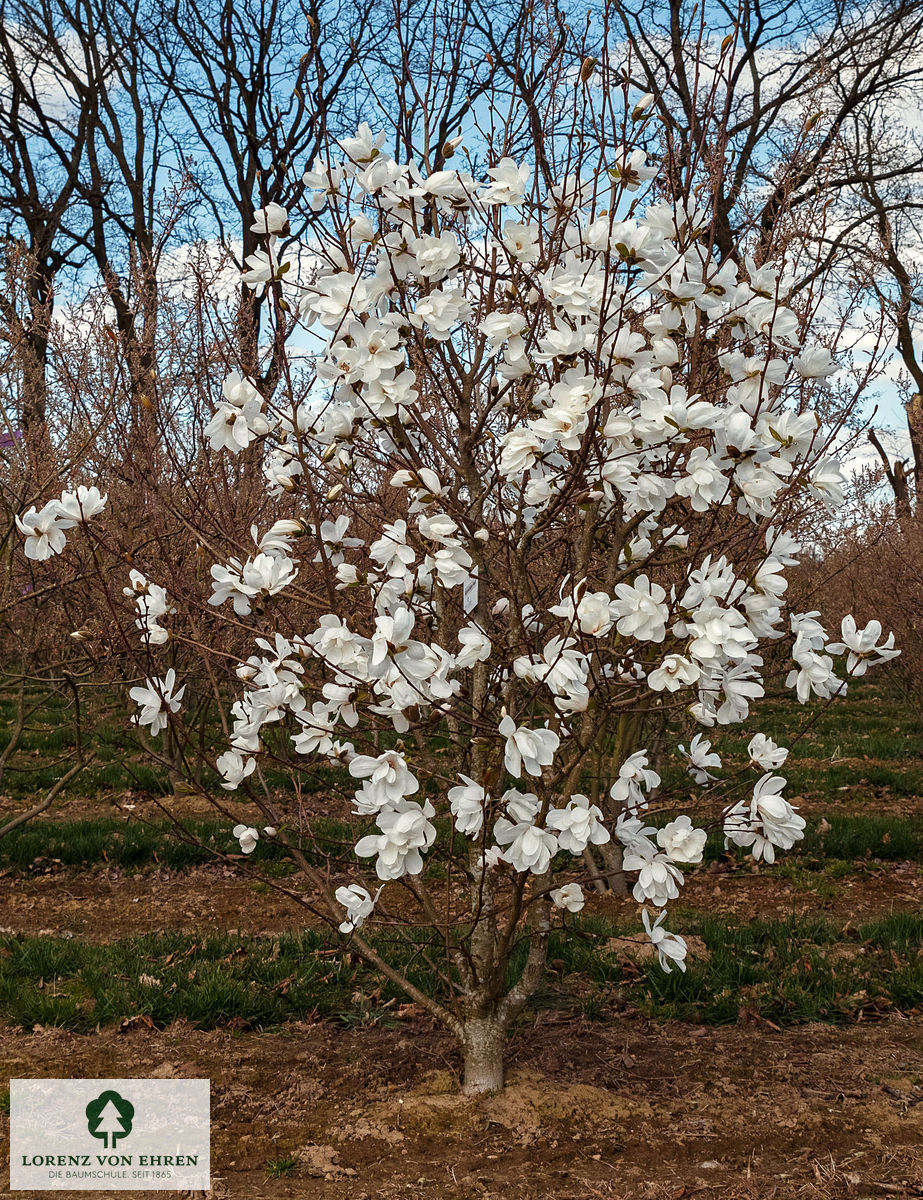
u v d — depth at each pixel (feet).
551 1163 9.20
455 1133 9.70
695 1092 10.63
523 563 9.96
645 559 9.48
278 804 22.53
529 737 7.73
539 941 10.23
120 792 24.22
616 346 8.34
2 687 17.22
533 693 9.06
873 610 29.27
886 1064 11.32
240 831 10.34
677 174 11.39
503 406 10.59
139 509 17.11
